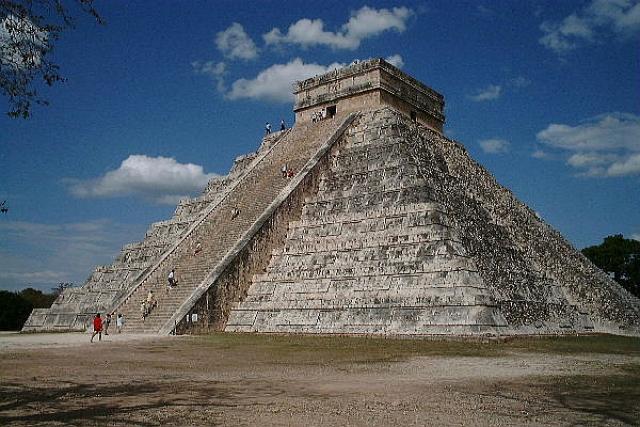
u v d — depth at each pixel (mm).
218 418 9883
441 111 47000
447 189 33250
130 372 15734
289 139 42406
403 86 42906
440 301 25219
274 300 29969
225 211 36938
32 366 17031
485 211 34781
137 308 32562
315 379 14289
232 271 30844
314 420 9695
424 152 35812
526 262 33094
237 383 13664
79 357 19406
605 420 9836
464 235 28609
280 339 25688
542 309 29766
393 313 26062
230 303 30641
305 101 44656
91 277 44000
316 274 29484
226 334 28328
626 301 37344
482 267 27875
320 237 31562
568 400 11508
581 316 32656
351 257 29094
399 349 21438
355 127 39062
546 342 24734
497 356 19406
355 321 26781
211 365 17203
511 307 27281
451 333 24172
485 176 41906
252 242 31859
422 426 9320
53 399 11695
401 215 28922
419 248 27156
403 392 12320
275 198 35062
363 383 13602
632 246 63312
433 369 16125
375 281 27500
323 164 36312
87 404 11164
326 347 22250
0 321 57156
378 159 34438
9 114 12414
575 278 35906
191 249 35062
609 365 17016
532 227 38969
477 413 10273
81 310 40625
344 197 33031
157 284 33656
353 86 41875
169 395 12078
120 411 10500
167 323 28922
